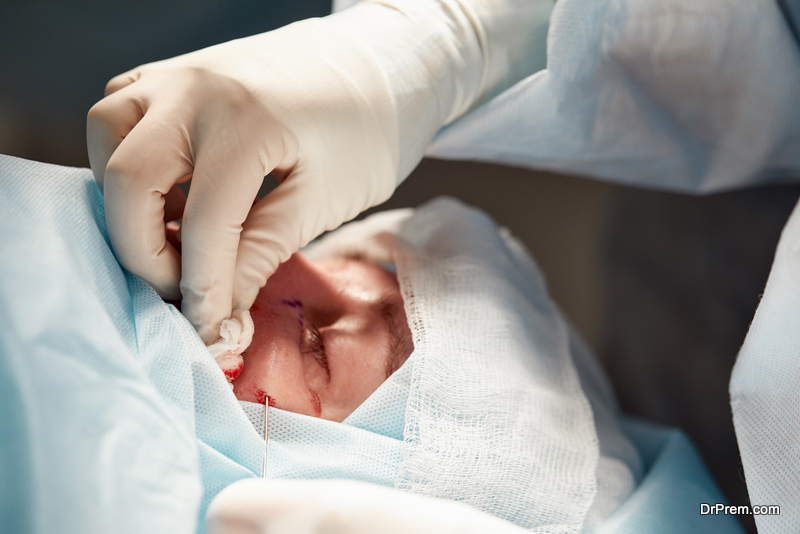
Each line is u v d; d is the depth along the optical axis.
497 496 0.76
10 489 0.53
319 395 0.86
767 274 1.44
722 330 1.50
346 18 0.95
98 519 0.53
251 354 0.83
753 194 1.48
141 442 0.58
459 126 1.09
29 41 1.75
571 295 1.75
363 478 0.73
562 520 0.77
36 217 0.65
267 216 0.81
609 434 1.10
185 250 0.74
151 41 1.76
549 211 1.86
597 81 1.03
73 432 0.55
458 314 0.92
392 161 0.90
